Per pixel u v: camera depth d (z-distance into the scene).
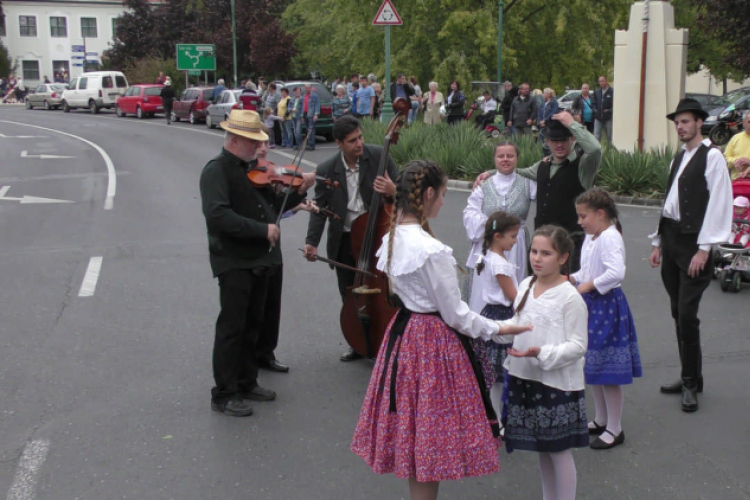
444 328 3.31
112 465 4.33
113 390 5.41
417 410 3.25
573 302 3.56
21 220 11.88
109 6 66.62
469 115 24.84
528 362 3.58
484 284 4.55
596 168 5.11
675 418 4.93
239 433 4.75
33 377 5.62
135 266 8.95
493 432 3.43
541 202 5.26
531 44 30.11
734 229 7.95
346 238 5.82
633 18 16.11
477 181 5.37
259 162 5.27
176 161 19.48
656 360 5.94
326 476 4.23
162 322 6.91
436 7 28.67
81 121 34.66
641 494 4.00
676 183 4.97
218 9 45.44
